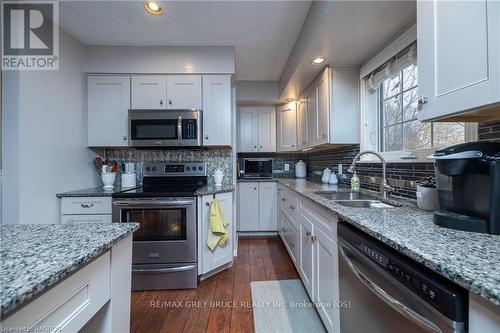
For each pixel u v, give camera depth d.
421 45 0.99
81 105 2.36
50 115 1.96
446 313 0.57
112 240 0.80
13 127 1.68
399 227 0.91
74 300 0.65
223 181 2.77
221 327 1.58
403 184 1.65
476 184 0.83
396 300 0.75
